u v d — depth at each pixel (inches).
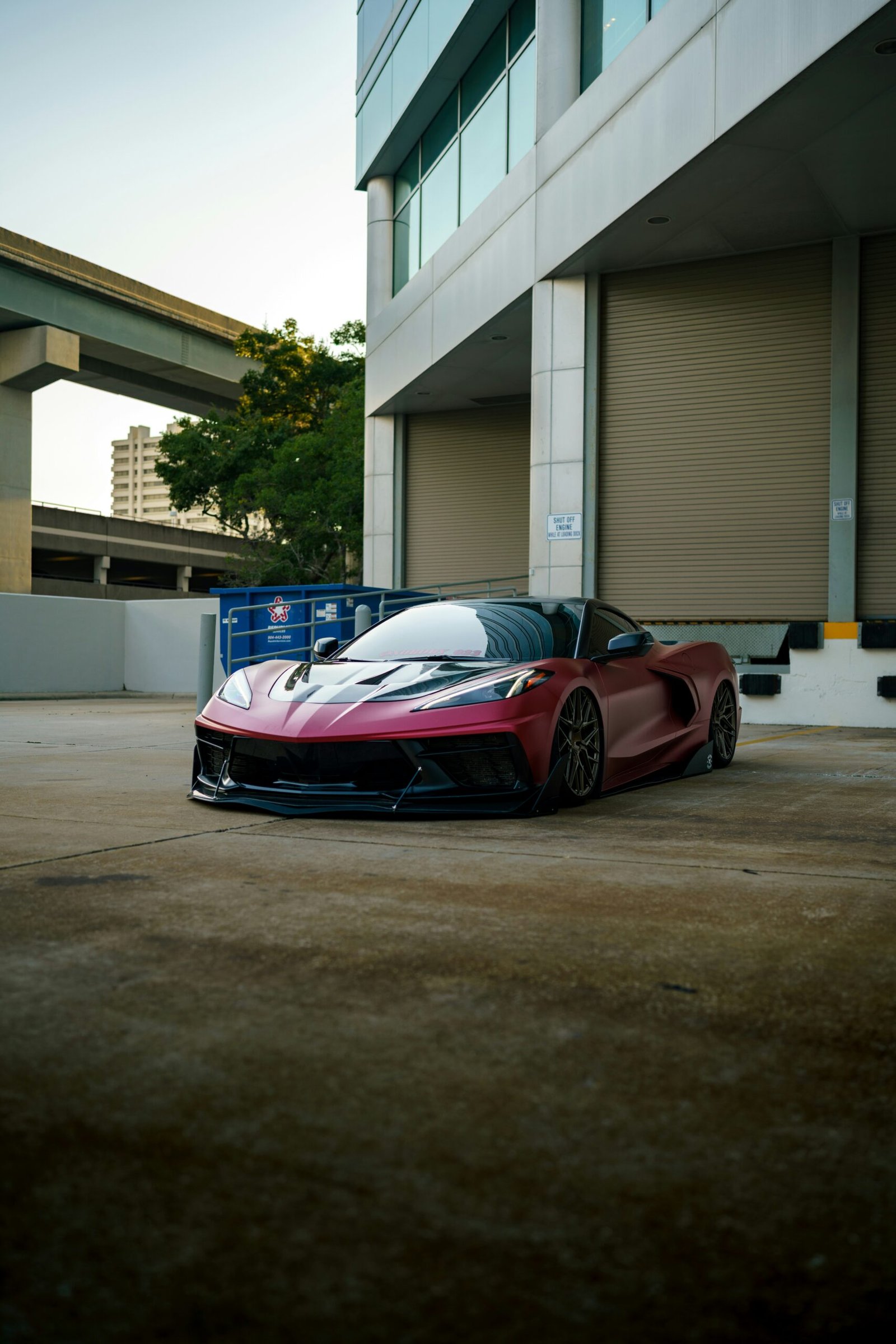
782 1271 41.3
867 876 117.0
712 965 82.4
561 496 432.5
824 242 394.0
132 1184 47.7
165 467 1072.2
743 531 407.5
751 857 128.5
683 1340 37.0
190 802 178.5
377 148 624.7
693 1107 56.5
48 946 86.4
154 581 2320.4
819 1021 69.8
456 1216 45.2
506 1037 66.7
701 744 224.1
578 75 422.9
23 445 1609.3
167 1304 38.9
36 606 684.7
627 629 219.8
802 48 285.3
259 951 85.3
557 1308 38.8
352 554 995.3
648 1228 44.3
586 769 178.2
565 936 90.7
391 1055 63.4
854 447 386.6
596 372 428.8
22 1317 38.0
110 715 477.4
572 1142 52.2
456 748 156.6
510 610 207.2
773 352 402.6
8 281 1418.6
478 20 491.8
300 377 1135.6
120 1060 62.3
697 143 329.1
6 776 224.2
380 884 111.5
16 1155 50.4
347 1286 40.1
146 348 1576.0
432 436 644.7
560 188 414.0
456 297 514.3
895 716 375.9
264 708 171.5
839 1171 49.4
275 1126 53.7
